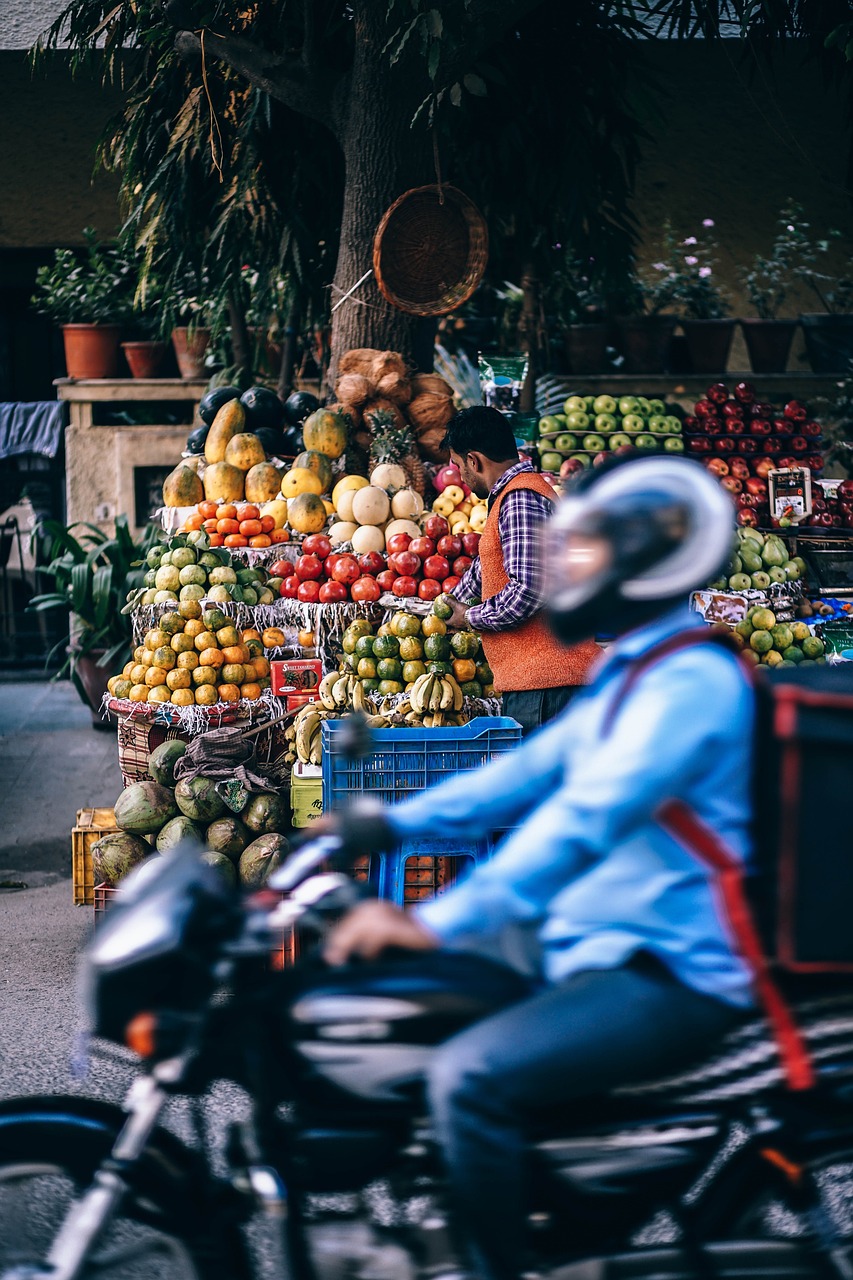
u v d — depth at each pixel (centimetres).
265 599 595
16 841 676
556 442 734
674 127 1108
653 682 202
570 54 793
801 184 1123
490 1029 210
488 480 471
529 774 228
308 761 505
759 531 712
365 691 531
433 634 536
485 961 229
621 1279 225
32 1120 230
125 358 1077
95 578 887
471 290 713
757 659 647
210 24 729
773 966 210
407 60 687
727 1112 223
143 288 894
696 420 752
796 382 1025
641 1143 221
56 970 503
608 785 197
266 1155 222
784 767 205
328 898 222
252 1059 220
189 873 220
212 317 962
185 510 688
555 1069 207
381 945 209
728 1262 230
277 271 870
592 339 991
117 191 1097
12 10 1010
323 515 651
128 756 547
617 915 212
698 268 1118
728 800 206
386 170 726
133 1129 219
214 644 554
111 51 799
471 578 515
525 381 927
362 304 743
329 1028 215
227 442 741
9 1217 249
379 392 721
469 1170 207
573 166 812
